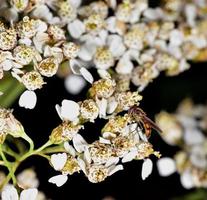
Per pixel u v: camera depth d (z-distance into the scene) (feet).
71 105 0.64
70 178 0.77
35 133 0.73
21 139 0.69
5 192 0.62
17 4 0.67
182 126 0.81
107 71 0.71
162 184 0.80
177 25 0.76
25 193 0.62
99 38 0.72
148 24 0.75
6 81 0.66
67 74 0.75
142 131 0.65
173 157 0.79
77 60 0.70
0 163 0.64
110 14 0.73
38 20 0.66
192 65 0.81
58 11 0.70
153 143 0.79
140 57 0.74
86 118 0.64
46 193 0.76
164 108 0.80
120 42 0.72
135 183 0.79
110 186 0.78
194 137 0.80
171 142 0.79
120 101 0.65
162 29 0.75
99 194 0.78
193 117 0.82
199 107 0.83
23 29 0.65
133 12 0.73
